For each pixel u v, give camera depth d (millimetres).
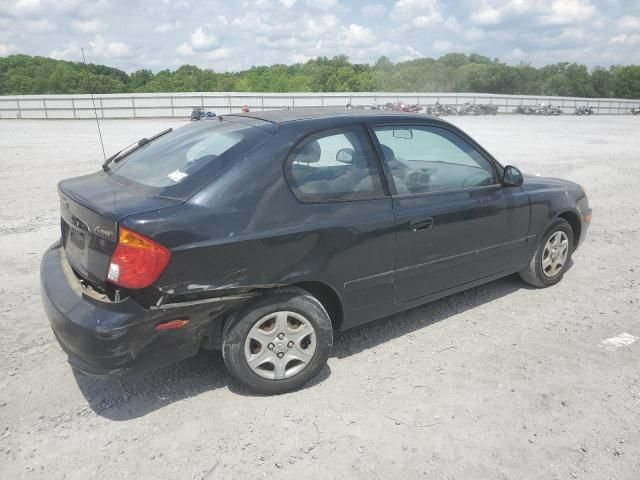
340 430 2889
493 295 4852
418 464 2627
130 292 2754
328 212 3271
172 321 2842
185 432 2865
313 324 3219
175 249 2766
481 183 4211
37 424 2924
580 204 5125
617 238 6969
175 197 2922
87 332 2711
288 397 3207
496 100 58656
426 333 4082
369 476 2541
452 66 131500
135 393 3234
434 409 3086
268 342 3143
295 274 3143
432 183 3887
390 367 3566
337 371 3518
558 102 62750
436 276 3924
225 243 2889
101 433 2855
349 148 3492
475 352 3781
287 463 2627
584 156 16484
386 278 3600
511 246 4449
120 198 3004
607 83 118188
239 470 2578
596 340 3973
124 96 44938
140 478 2523
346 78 114750
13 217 7770
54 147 18547
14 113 44250
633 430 2900
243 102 48000
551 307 4582
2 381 3344
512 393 3256
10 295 4750
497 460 2660
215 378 3416
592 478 2537
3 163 13820
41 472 2557
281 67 135125
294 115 3607
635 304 4660
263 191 3064
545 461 2652
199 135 3619
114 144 19844
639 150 18750
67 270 3283
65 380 3379
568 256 5117
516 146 19844
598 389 3311
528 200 4480
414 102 54562
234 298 2979
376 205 3502
